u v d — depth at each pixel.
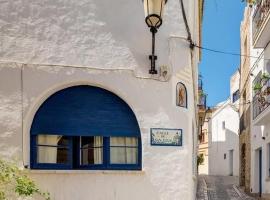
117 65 7.98
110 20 8.06
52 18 7.86
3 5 7.70
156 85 8.07
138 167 7.93
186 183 8.05
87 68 7.84
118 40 8.03
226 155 37.38
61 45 7.83
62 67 7.75
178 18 8.40
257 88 16.58
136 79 8.00
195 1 11.04
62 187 7.54
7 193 7.07
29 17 7.78
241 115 26.16
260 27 15.76
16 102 7.55
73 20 7.93
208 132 40.75
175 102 8.16
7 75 7.56
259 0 16.50
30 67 7.65
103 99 7.91
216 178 30.80
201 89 24.14
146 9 7.59
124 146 7.96
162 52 8.17
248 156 21.89
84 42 7.92
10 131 7.48
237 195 20.30
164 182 7.93
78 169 7.76
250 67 21.31
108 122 7.88
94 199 7.62
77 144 7.85
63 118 7.73
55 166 7.70
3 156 7.40
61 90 7.78
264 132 17.72
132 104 7.94
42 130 7.64
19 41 7.69
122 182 7.75
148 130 7.95
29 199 7.32
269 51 16.25
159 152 7.96
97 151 7.90
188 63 8.45
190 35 8.55
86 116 7.81
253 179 19.92
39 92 7.63
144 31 8.13
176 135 8.09
